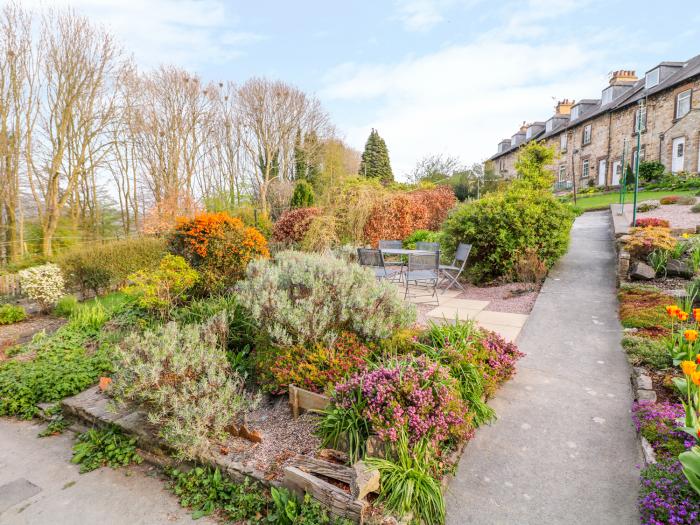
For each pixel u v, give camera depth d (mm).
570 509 2301
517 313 5766
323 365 3406
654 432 2676
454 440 2824
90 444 3348
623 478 2510
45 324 7414
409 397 2609
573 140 28344
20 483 2904
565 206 8234
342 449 2611
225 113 23594
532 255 7293
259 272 4945
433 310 6074
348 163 30062
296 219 12305
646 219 9266
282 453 2785
